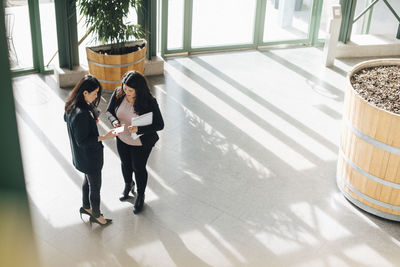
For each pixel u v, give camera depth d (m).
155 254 4.00
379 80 5.07
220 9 9.06
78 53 7.46
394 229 4.48
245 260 3.98
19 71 7.52
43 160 5.30
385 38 9.99
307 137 6.27
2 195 0.51
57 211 4.46
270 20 9.59
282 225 4.47
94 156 3.79
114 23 6.73
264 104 7.23
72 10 7.07
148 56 8.07
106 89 7.23
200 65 8.69
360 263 4.02
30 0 7.06
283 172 5.39
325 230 4.42
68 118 3.60
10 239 0.52
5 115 0.50
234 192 4.96
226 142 6.02
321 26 10.02
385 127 4.16
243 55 9.35
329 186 5.16
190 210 4.62
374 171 4.43
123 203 4.64
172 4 8.55
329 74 8.62
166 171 5.27
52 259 3.86
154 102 3.99
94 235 4.18
